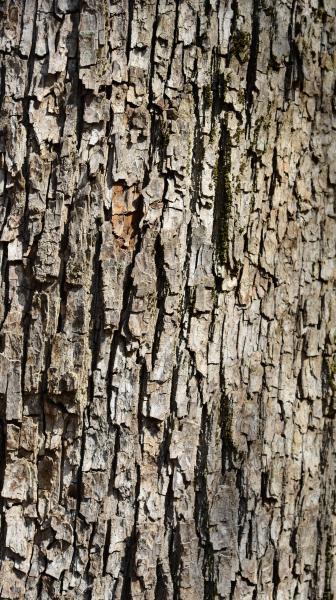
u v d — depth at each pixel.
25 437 2.14
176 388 2.17
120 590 2.16
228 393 2.21
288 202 2.26
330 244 2.32
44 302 2.14
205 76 2.18
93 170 2.14
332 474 2.34
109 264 2.14
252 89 2.21
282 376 2.26
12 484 2.14
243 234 2.21
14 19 2.15
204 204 2.18
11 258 2.15
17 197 2.15
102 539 2.15
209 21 2.18
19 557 2.14
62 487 2.14
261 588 2.24
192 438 2.19
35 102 2.14
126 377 2.15
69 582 2.14
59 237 2.14
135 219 2.16
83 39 2.14
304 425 2.29
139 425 2.16
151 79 2.16
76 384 2.13
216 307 2.20
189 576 2.18
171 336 2.17
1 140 2.15
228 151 2.20
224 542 2.20
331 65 2.31
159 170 2.16
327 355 2.32
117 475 2.15
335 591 2.34
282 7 2.24
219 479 2.20
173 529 2.18
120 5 2.15
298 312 2.28
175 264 2.17
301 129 2.27
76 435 2.14
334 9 2.31
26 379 2.14
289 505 2.27
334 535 2.34
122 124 2.15
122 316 2.15
